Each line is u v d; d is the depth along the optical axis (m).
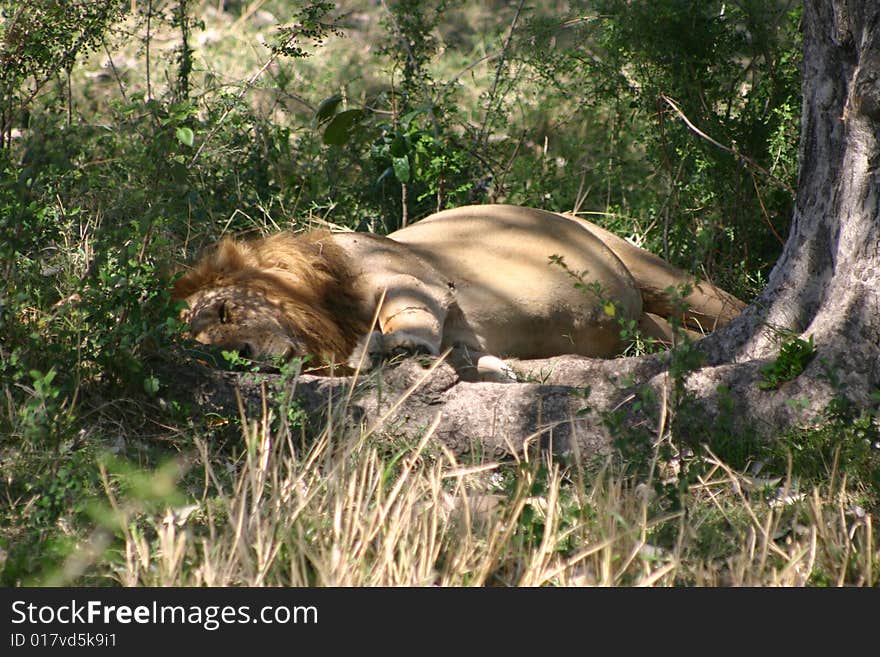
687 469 9.07
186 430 9.59
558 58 16.05
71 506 8.19
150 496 8.49
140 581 7.39
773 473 9.16
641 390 9.26
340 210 15.52
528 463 8.56
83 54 14.58
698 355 8.91
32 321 10.20
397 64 17.20
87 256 11.08
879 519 8.42
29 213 10.13
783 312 10.74
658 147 14.38
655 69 13.87
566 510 8.35
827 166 10.53
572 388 9.85
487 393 9.90
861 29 9.84
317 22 15.93
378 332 11.24
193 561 7.73
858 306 9.76
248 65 21.88
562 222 13.70
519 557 7.61
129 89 19.56
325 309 11.77
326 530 7.87
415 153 15.13
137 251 10.55
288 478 8.37
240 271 11.51
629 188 16.17
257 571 7.36
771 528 8.15
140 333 9.62
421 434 9.70
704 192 14.09
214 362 10.12
